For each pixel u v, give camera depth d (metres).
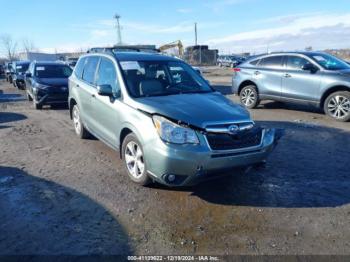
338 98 8.91
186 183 4.03
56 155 6.18
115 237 3.47
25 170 5.41
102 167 5.49
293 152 6.17
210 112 4.21
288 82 9.83
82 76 6.71
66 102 12.03
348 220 3.80
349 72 8.95
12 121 9.66
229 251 3.25
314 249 3.27
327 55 9.88
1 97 16.81
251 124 4.32
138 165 4.60
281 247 3.31
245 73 10.97
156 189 4.60
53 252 3.23
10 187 4.72
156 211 4.01
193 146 3.89
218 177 4.16
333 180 4.90
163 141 3.99
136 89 4.96
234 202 4.23
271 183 4.79
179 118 4.01
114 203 4.21
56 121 9.52
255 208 4.07
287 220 3.80
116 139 5.12
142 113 4.38
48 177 5.09
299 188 4.63
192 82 5.55
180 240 3.43
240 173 4.36
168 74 5.49
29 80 13.26
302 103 9.70
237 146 4.08
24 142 7.17
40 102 11.70
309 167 5.41
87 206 4.13
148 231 3.59
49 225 3.71
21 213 3.97
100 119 5.65
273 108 11.02
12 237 3.48
